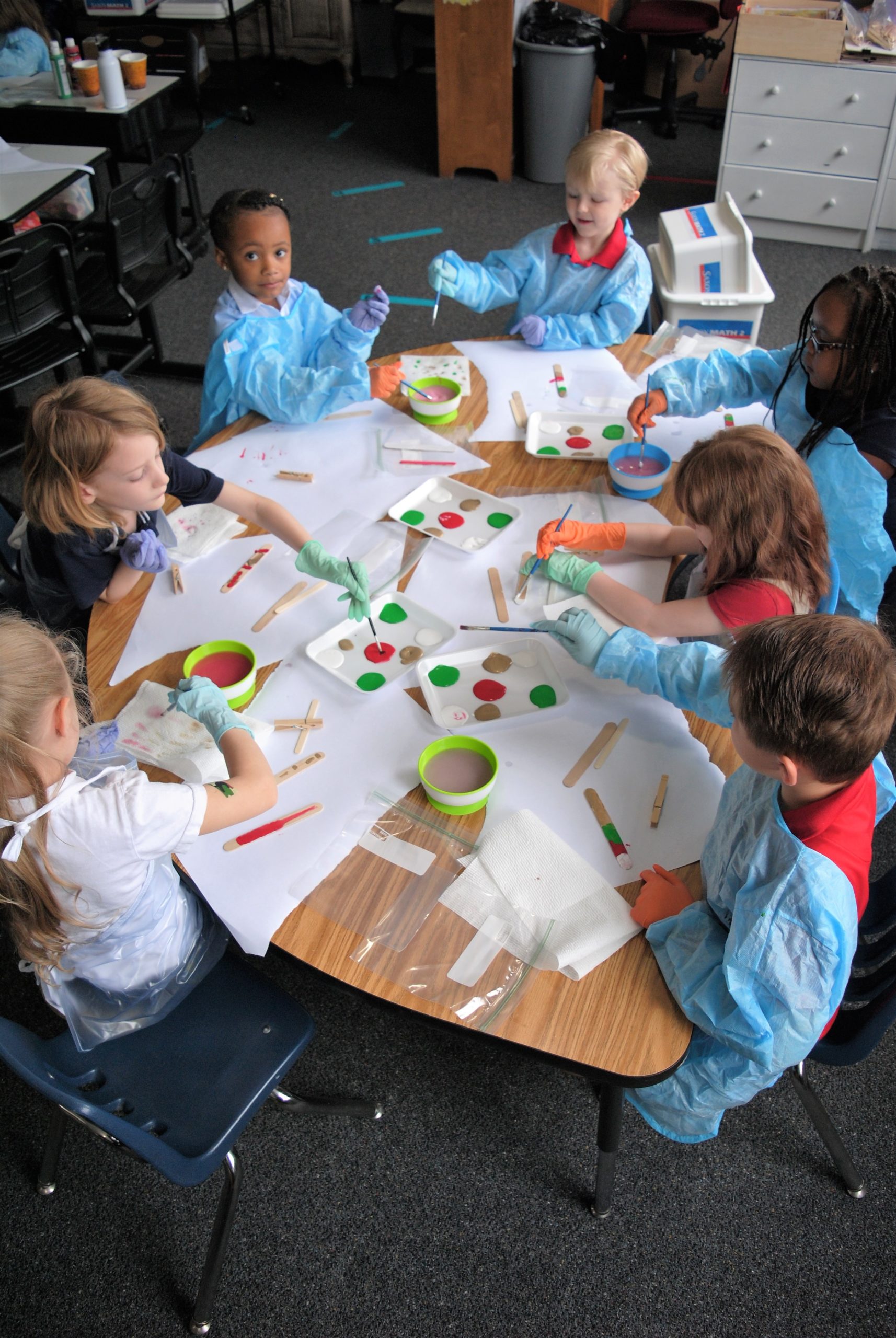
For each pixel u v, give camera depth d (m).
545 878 1.21
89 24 5.09
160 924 1.28
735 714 1.09
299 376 2.06
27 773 1.04
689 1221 1.52
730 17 4.34
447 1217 1.54
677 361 2.00
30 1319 1.47
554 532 1.66
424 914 1.19
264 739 1.40
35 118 3.72
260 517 1.74
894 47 3.72
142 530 1.67
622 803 1.31
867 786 1.13
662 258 2.83
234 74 5.79
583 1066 1.06
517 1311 1.44
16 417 3.36
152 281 3.20
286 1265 1.50
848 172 3.97
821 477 1.78
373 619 1.60
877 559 1.80
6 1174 1.63
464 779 1.33
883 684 1.01
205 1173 1.21
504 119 4.55
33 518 1.56
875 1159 1.59
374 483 1.90
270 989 1.41
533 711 1.42
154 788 1.14
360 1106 1.63
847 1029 1.30
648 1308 1.44
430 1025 1.10
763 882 1.10
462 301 2.39
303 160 4.98
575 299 2.38
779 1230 1.51
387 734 1.40
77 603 1.67
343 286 3.99
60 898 1.13
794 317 3.73
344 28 5.50
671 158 4.83
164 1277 1.50
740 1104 1.22
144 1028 1.36
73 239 2.97
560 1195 1.56
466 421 2.06
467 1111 1.66
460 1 4.21
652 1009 1.10
